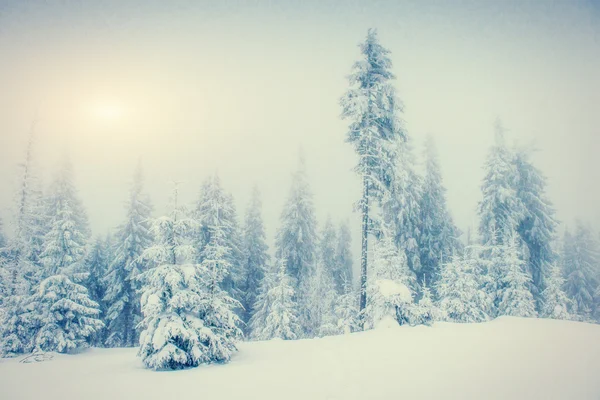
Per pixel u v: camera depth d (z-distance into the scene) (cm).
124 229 2894
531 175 3164
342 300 2844
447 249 2920
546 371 642
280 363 881
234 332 1103
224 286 2888
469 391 548
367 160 1881
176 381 752
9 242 2005
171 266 1071
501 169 2897
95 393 689
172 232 1128
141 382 764
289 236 3266
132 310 2789
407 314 1441
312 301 3145
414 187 2931
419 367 709
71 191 3122
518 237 2811
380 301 1495
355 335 1308
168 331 949
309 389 620
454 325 1384
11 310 1856
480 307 2069
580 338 974
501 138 3022
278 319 2388
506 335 1044
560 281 2480
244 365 900
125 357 1386
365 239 1825
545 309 2489
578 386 559
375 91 1895
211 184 3064
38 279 2083
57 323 1914
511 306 2289
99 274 3027
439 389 565
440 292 2189
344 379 668
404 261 2556
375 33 2006
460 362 729
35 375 998
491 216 2870
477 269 2411
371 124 1959
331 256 4012
